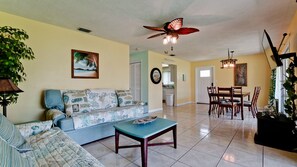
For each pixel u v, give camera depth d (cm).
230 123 384
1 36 196
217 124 376
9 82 179
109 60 401
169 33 271
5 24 249
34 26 278
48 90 278
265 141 253
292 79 233
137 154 225
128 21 282
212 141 270
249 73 620
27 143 143
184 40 401
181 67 728
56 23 292
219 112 473
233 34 352
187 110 573
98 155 222
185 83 757
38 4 224
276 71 445
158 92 588
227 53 579
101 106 338
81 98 299
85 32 344
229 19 272
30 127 181
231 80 666
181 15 255
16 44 205
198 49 511
